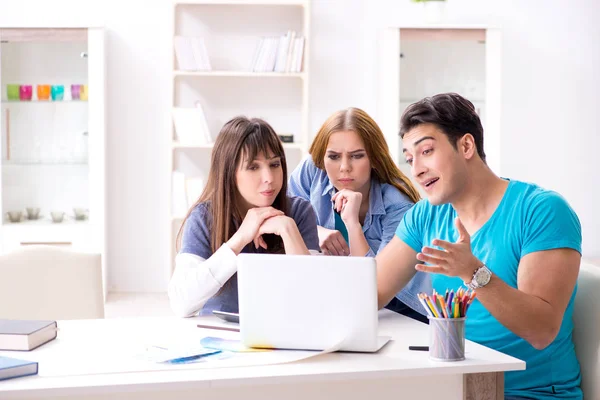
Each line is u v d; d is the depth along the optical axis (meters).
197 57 5.86
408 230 2.44
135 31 6.14
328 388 1.80
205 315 2.46
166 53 6.17
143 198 6.21
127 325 2.29
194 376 1.72
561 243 2.09
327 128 2.94
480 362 1.82
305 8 5.93
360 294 1.90
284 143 5.95
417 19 6.24
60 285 2.73
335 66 6.26
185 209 5.91
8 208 5.86
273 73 5.88
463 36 5.86
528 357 2.20
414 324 2.32
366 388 1.82
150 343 2.04
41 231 5.84
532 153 6.39
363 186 2.95
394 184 2.98
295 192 3.18
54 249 2.77
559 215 2.12
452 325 1.83
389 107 5.86
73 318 2.73
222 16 6.18
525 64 6.34
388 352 1.94
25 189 5.88
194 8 6.16
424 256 1.93
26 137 5.85
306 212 2.72
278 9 6.20
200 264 2.39
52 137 5.86
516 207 2.19
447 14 6.27
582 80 6.38
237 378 1.70
